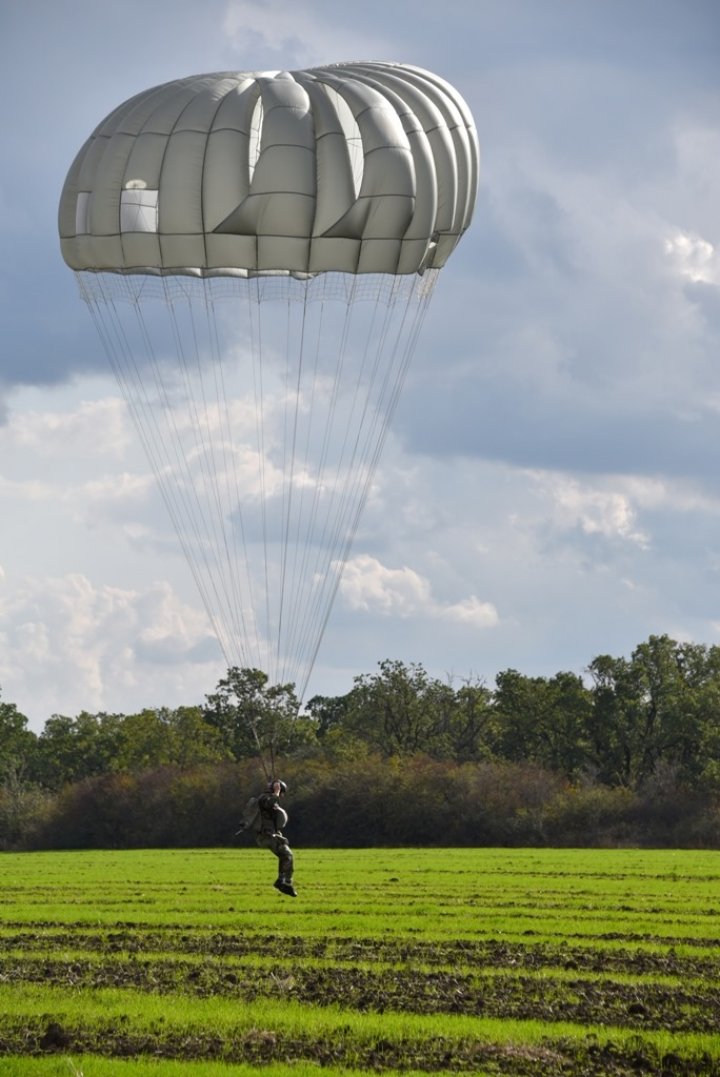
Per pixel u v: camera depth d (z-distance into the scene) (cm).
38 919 6712
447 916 6806
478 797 18812
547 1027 3841
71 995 4303
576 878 9906
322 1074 3281
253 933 6066
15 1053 3525
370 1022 3859
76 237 5391
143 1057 3488
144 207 5206
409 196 5134
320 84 5231
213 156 5078
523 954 5338
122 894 8475
